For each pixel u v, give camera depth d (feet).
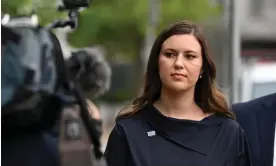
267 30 93.91
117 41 79.82
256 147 15.52
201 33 13.55
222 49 33.04
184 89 13.37
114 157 13.42
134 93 85.97
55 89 12.18
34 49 12.07
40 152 12.41
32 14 13.78
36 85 11.90
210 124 13.42
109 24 75.77
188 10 71.00
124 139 13.35
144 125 13.41
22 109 11.94
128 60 90.58
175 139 13.16
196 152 13.14
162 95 13.66
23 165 12.39
